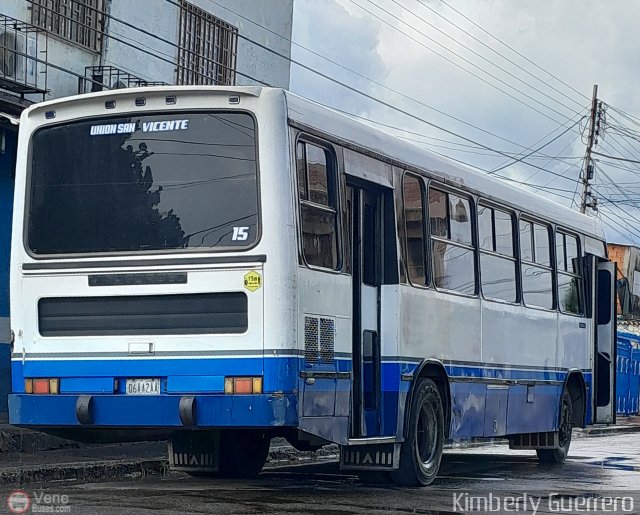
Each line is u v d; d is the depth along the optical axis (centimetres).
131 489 1088
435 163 1248
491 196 1380
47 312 1018
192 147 990
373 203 1146
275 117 969
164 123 1002
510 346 1417
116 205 1007
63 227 1022
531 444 1602
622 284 1819
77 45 1922
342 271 1044
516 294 1448
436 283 1226
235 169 973
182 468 1200
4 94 1705
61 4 1891
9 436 1416
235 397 948
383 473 1236
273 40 2492
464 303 1288
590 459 1731
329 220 1032
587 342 1706
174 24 2172
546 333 1541
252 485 1161
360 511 948
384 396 1123
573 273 1669
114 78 1989
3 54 1683
